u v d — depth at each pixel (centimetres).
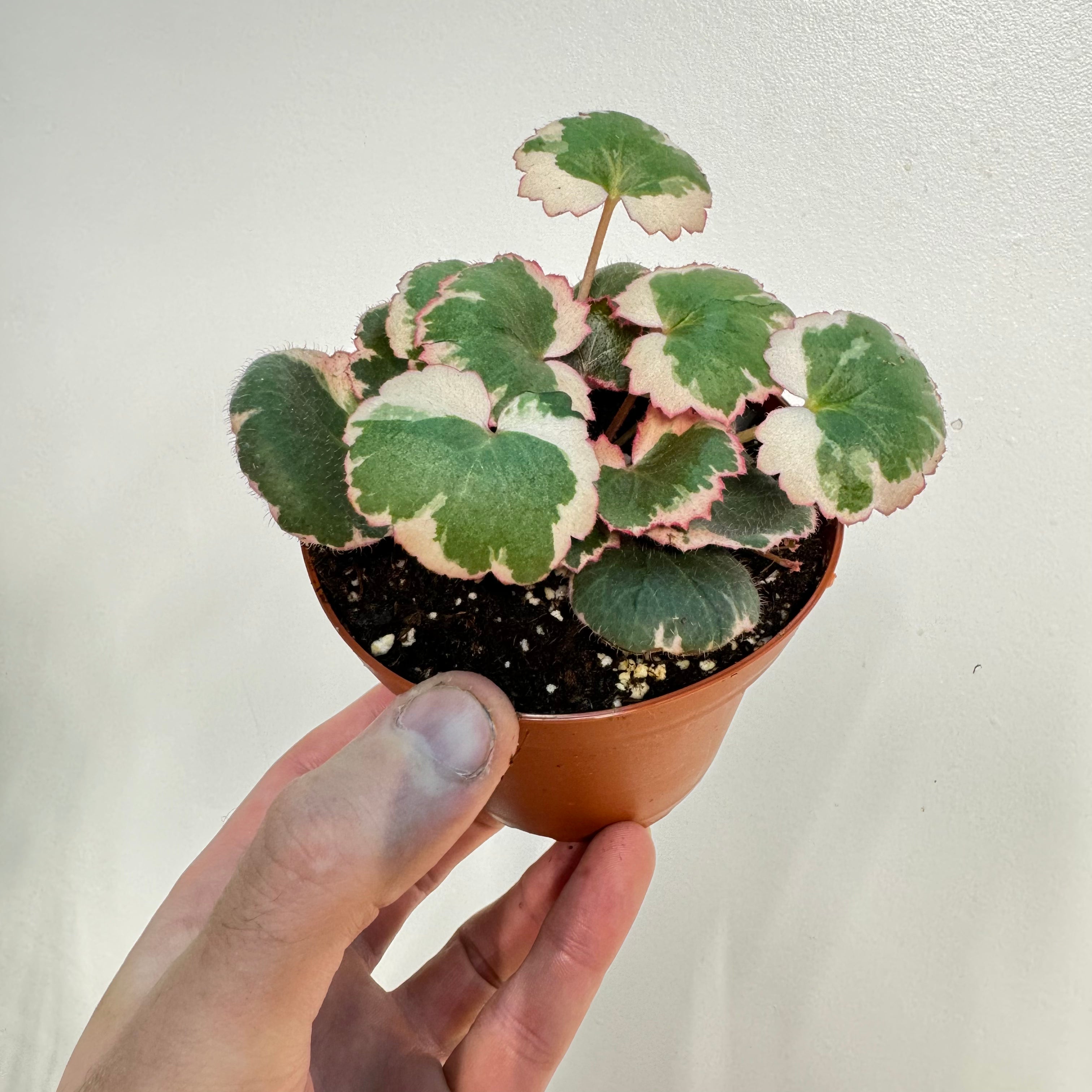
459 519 16
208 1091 16
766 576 19
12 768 30
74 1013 29
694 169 20
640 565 18
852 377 18
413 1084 22
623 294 19
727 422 17
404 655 18
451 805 17
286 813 17
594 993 23
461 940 26
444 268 20
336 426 19
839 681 29
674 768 21
